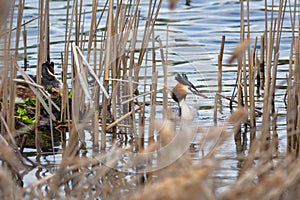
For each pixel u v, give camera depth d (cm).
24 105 1303
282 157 997
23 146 1127
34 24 1927
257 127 1223
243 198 676
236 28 1966
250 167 978
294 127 1117
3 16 843
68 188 918
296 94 1153
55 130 1241
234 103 1377
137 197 688
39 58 1223
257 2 2238
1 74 1113
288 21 2000
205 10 2175
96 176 916
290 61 1162
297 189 836
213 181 775
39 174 998
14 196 798
